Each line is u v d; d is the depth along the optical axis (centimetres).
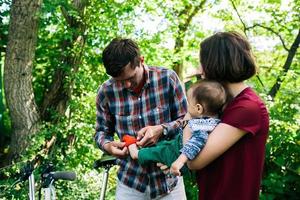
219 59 190
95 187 625
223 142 187
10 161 628
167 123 275
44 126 645
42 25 642
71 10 624
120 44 258
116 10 679
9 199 517
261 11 904
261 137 190
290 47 915
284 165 492
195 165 194
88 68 693
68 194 583
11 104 612
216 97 195
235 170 189
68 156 662
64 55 667
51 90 682
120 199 298
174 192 293
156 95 280
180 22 825
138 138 270
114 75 259
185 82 508
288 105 575
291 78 739
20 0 576
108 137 292
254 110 188
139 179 290
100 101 290
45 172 270
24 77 603
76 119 685
